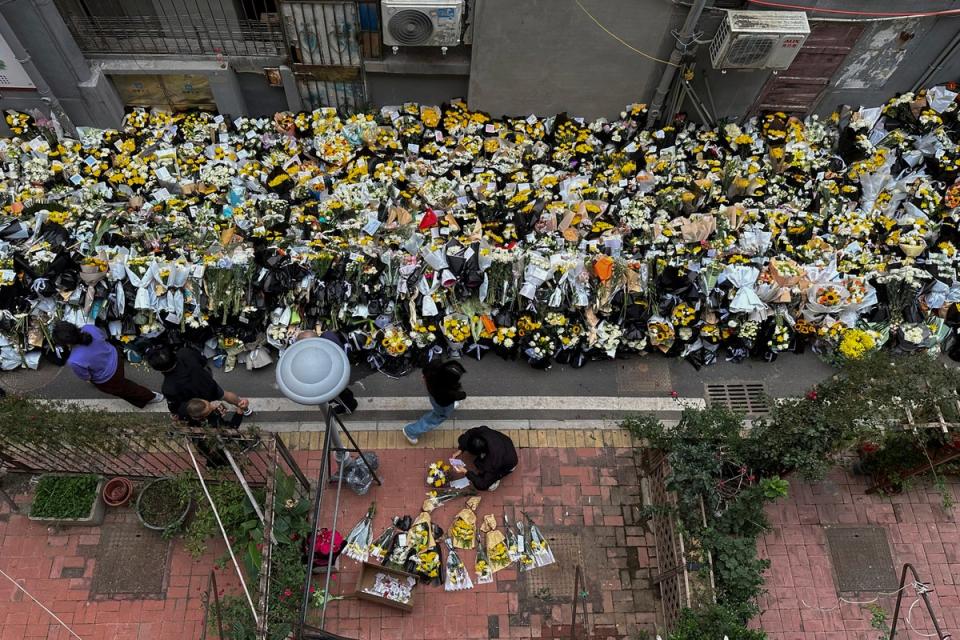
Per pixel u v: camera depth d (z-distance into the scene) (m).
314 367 4.34
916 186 8.12
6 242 6.90
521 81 8.27
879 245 7.71
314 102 8.64
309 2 7.22
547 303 7.00
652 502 6.37
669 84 8.20
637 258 7.31
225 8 7.54
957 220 7.76
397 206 7.57
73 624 5.62
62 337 5.64
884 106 8.83
